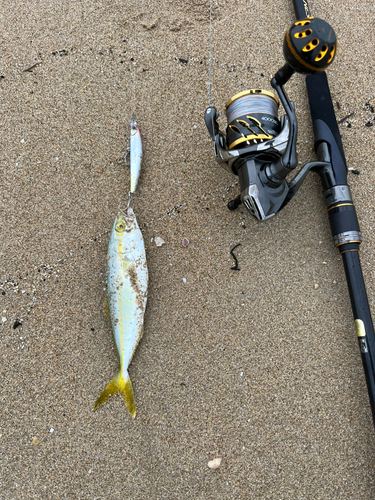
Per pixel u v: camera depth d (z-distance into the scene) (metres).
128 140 0.48
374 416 0.38
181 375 0.42
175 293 0.44
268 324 0.44
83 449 0.41
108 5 0.51
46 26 0.50
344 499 0.40
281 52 0.51
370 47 0.51
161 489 0.40
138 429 0.41
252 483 0.40
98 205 0.46
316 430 0.41
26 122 0.48
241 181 0.39
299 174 0.40
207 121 0.39
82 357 0.43
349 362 0.43
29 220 0.45
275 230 0.46
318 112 0.45
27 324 0.43
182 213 0.46
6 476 0.40
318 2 0.53
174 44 0.50
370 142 0.48
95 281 0.44
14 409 0.41
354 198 0.47
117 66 0.50
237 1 0.52
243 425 0.41
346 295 0.44
